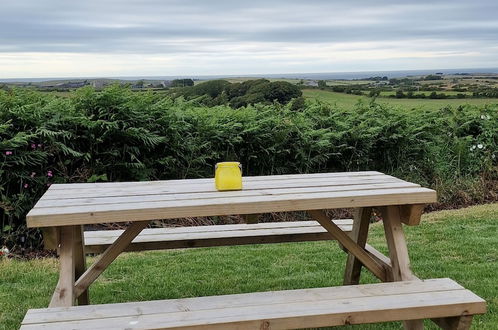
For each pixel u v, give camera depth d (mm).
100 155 6117
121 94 6152
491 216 6508
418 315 2459
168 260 4801
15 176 5520
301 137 7137
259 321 2311
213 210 2748
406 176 7820
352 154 7551
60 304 2627
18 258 5191
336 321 2385
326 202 2873
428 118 8328
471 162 8359
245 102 8039
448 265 4488
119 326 2250
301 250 5109
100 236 3779
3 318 3432
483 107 8953
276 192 3033
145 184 3449
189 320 2307
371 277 4133
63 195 3059
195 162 6648
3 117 5566
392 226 3143
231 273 4406
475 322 3301
